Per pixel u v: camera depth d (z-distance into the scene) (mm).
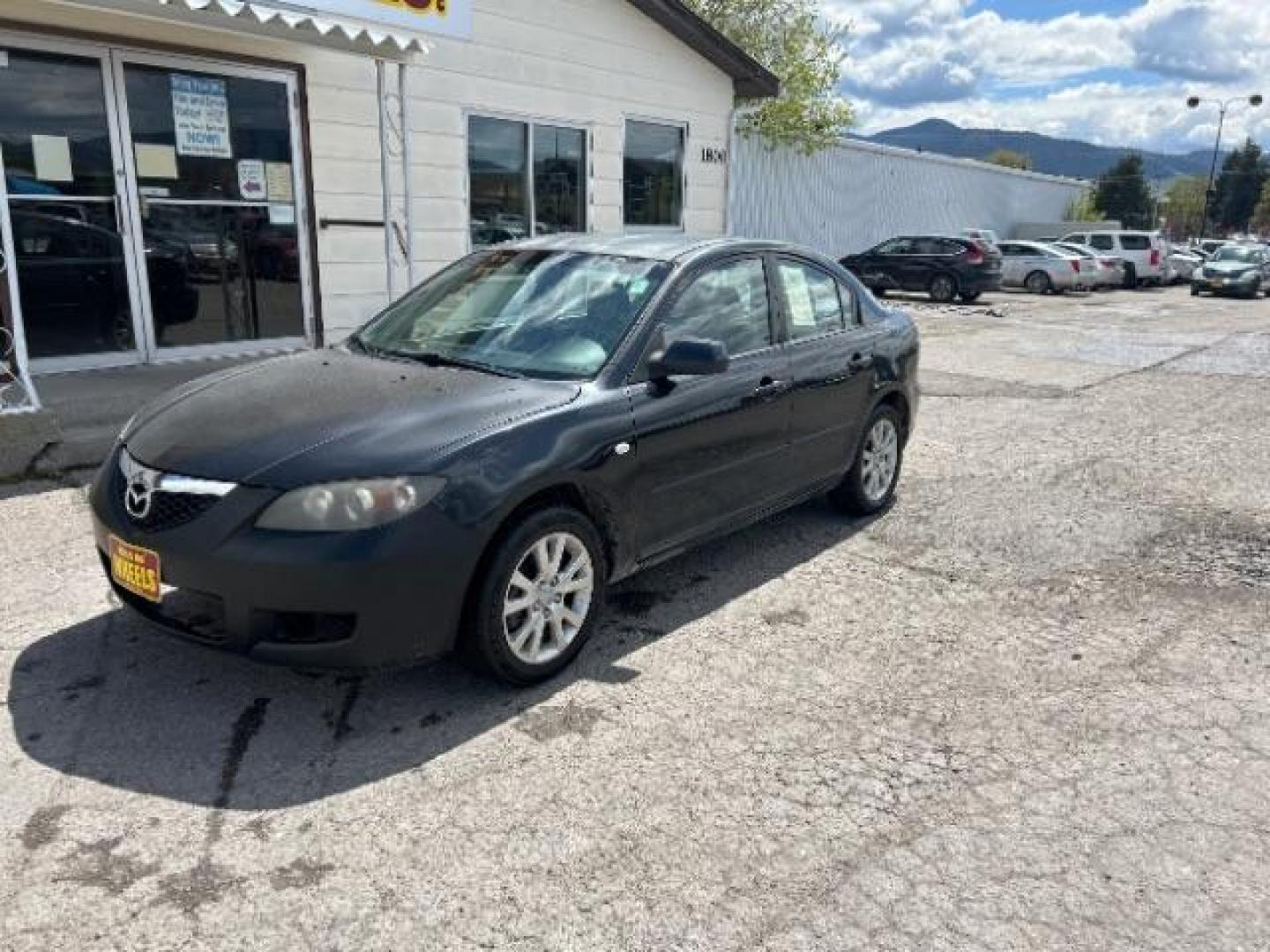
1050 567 4941
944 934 2396
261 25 6688
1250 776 3135
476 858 2625
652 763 3096
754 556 4988
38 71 6645
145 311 7457
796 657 3879
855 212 24672
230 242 7918
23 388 5605
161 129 7328
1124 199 90250
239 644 3045
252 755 3068
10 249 5414
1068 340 15070
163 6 6168
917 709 3500
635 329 3957
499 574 3293
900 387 5578
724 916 2439
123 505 3260
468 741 3188
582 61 10711
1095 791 3023
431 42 8531
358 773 2992
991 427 8359
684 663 3795
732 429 4270
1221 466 7000
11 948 2254
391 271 8336
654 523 3961
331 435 3207
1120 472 6793
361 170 8727
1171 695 3648
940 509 5863
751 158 20406
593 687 3578
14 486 5492
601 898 2488
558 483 3447
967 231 27141
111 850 2609
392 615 3053
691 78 12172
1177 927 2443
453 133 9547
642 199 12008
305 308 8547
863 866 2639
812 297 5055
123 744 3104
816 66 20359
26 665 3574
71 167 6906
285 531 2977
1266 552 5207
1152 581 4785
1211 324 18406
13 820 2721
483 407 3467
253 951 2273
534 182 10516
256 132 7926
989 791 3006
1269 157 103062
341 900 2451
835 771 3086
